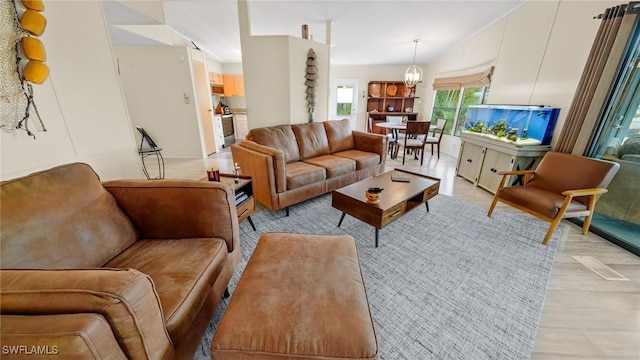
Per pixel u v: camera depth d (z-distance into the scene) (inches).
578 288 63.4
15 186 37.8
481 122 147.4
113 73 79.6
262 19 143.1
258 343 31.3
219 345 31.4
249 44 123.6
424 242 82.0
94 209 45.8
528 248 79.0
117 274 27.1
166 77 179.9
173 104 185.9
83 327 22.4
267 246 50.0
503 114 130.0
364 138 144.1
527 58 124.9
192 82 181.9
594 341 49.4
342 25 153.8
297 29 161.9
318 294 37.9
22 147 55.2
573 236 86.9
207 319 44.5
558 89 108.3
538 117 111.3
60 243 38.9
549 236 79.8
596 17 88.0
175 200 50.9
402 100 294.0
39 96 58.2
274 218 98.9
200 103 193.8
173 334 33.4
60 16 62.7
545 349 47.6
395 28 160.6
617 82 83.4
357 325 33.2
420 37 181.2
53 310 23.9
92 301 24.4
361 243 81.4
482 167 133.4
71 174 45.8
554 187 89.5
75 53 67.1
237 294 38.3
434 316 53.9
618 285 64.6
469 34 175.2
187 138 193.9
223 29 156.3
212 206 50.9
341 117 306.2
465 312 55.0
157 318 29.6
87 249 42.1
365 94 296.8
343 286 39.9
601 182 79.1
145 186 51.4
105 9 92.4
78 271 27.3
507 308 56.1
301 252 47.9
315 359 30.7
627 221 87.6
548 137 109.9
